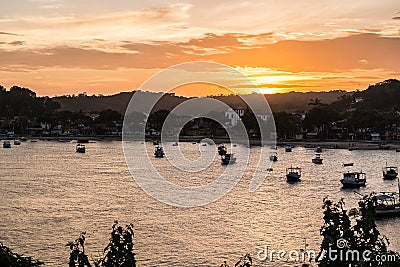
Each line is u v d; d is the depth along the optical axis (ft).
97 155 634.84
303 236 205.36
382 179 422.82
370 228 61.31
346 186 364.99
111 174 429.38
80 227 220.43
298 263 166.20
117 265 58.08
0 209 264.11
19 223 229.04
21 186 357.00
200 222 230.89
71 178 402.93
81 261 60.70
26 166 503.20
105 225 225.15
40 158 593.83
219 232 212.23
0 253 80.33
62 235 206.59
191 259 174.50
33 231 213.66
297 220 238.68
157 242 194.90
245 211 260.21
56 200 292.61
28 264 83.71
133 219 237.25
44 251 183.73
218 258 175.63
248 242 196.03
